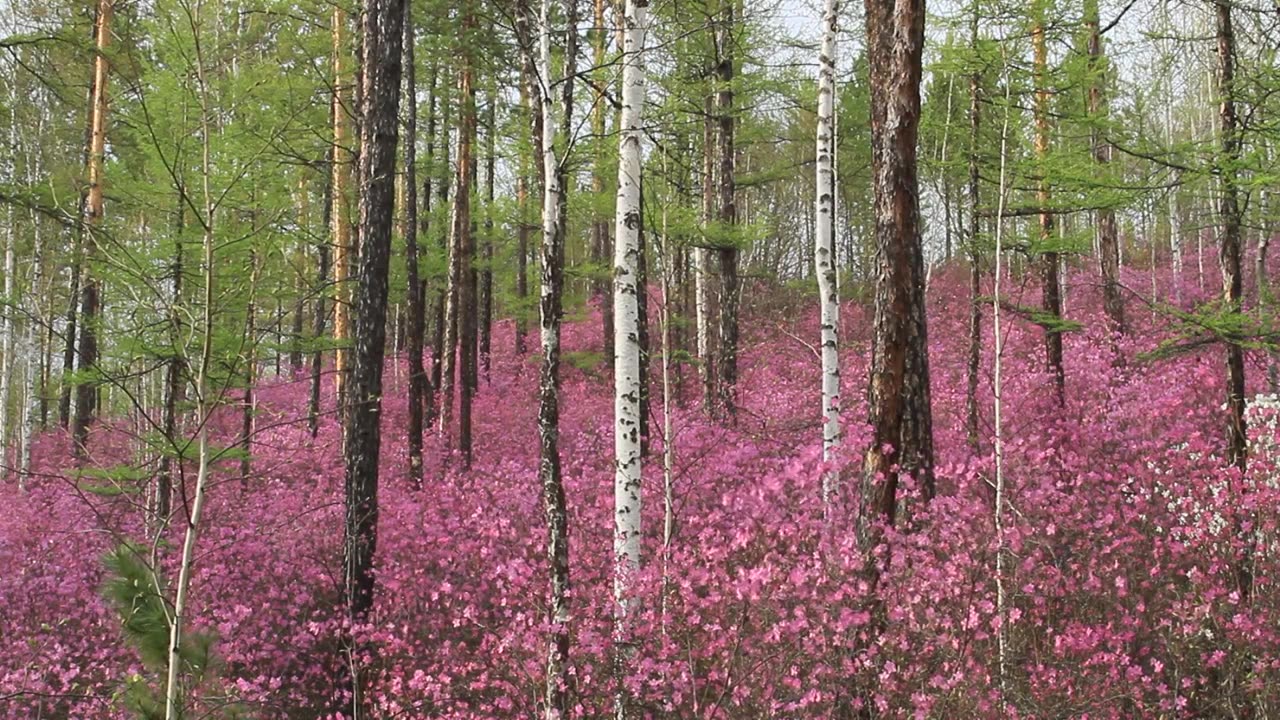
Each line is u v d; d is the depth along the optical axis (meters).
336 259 14.38
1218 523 6.07
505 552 7.57
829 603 4.48
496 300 25.88
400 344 25.53
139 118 7.51
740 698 4.54
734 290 12.19
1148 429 8.86
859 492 5.69
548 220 5.60
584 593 5.93
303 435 14.15
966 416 10.45
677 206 10.85
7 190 5.02
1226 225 6.79
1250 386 9.82
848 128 15.70
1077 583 5.70
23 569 8.84
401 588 7.47
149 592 4.14
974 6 8.24
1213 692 5.24
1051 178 8.16
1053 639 5.33
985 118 9.98
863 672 4.50
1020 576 5.29
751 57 12.05
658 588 5.25
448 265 16.22
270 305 10.67
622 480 6.03
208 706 4.48
